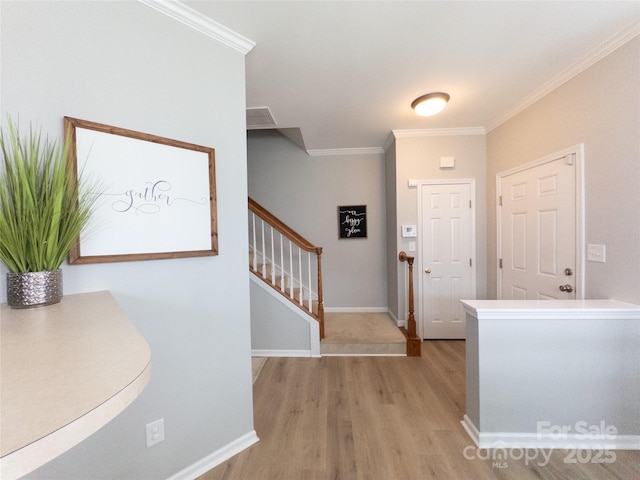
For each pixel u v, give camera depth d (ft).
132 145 4.25
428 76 7.09
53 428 1.26
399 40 5.73
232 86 5.52
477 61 6.50
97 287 4.00
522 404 5.49
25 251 3.17
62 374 1.69
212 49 5.22
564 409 5.43
